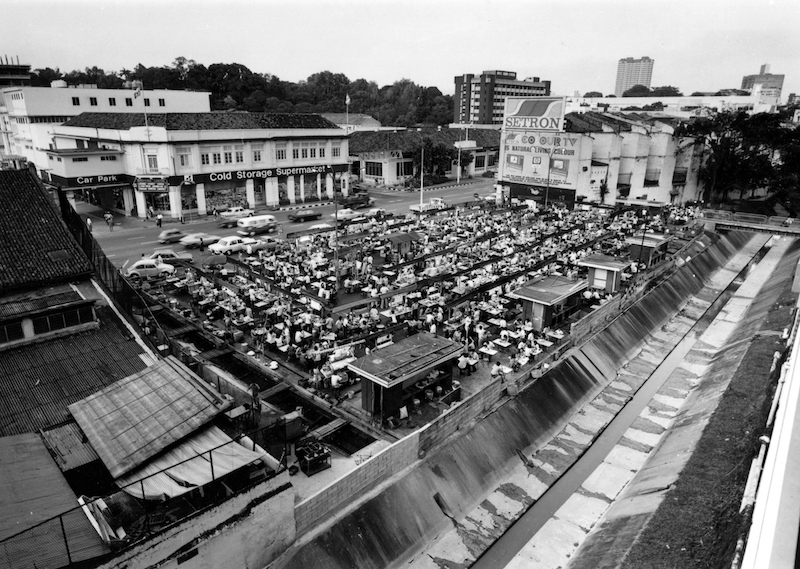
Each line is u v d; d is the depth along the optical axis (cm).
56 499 1966
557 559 2725
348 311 4581
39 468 2114
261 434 2675
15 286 2967
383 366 3114
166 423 2303
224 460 2164
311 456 2711
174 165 8175
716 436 3378
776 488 1082
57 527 1842
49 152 8050
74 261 3212
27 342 2872
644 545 2584
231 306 4438
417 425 3166
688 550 2506
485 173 14812
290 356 3803
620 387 4350
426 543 2709
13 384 2639
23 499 1942
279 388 3331
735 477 2895
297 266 5672
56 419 2489
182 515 2045
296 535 2373
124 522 1959
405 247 6300
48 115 10388
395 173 12550
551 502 3127
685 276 6650
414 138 12962
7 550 1716
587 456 3550
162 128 7956
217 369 3284
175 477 2062
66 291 3108
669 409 4116
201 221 8288
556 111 9500
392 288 5003
